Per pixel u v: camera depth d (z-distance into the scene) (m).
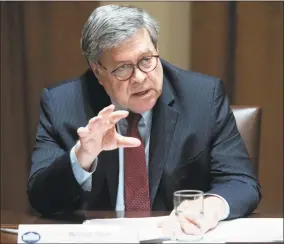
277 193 9.11
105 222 4.54
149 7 8.89
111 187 5.61
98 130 4.80
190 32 8.88
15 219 4.80
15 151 9.33
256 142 6.36
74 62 9.06
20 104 9.21
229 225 4.53
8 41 9.05
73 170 5.09
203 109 5.81
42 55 9.07
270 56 8.84
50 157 5.55
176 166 5.63
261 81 8.90
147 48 5.23
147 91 5.34
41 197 5.27
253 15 8.77
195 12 8.84
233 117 5.98
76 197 5.40
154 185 5.59
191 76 6.07
